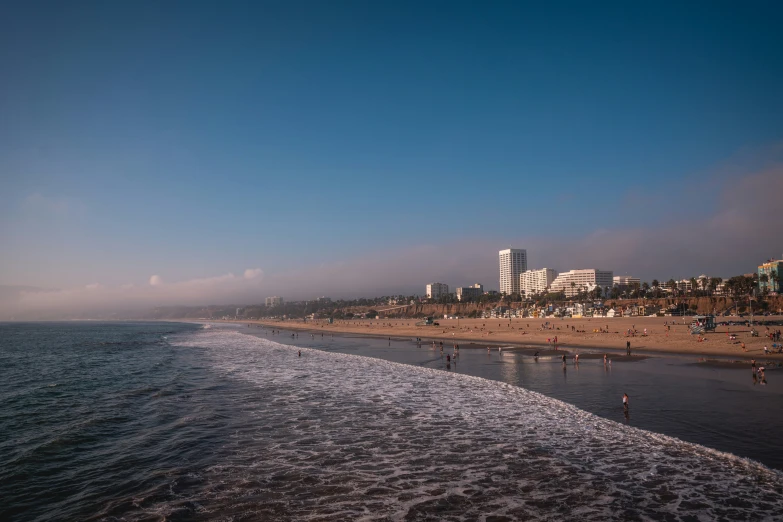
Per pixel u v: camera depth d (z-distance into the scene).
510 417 25.59
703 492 15.08
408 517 13.96
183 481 17.09
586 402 28.56
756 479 15.98
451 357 58.19
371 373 44.78
